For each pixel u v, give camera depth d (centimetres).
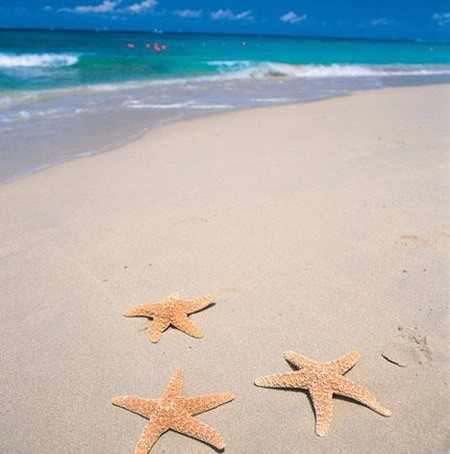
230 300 70
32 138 148
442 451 48
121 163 126
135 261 79
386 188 107
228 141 149
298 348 61
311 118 186
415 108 210
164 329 62
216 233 88
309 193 105
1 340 62
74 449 49
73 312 67
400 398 53
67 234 88
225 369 58
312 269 77
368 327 64
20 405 53
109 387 56
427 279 73
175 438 49
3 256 80
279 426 51
